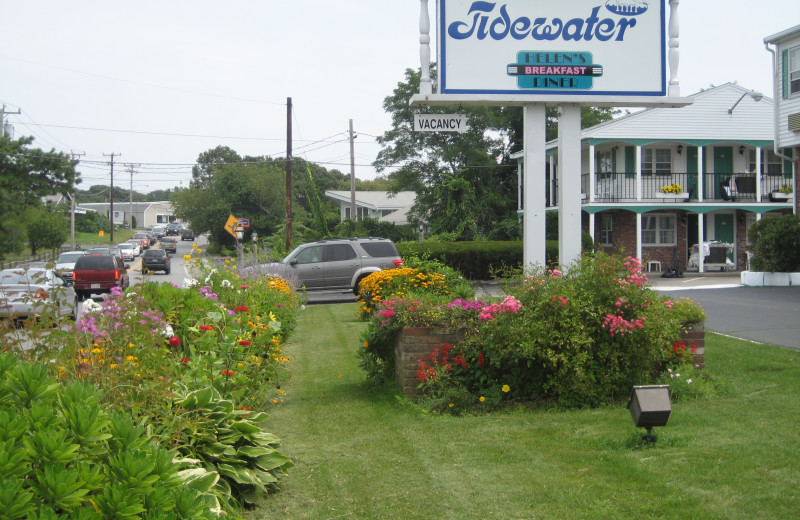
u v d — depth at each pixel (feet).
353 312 57.62
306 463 18.74
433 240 112.98
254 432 16.85
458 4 33.88
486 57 33.96
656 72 34.68
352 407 25.03
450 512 15.06
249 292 37.55
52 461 9.30
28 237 167.02
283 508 15.70
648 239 105.60
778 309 48.49
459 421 22.39
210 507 12.21
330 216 139.23
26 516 8.55
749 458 16.96
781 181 103.09
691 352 26.22
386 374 27.89
